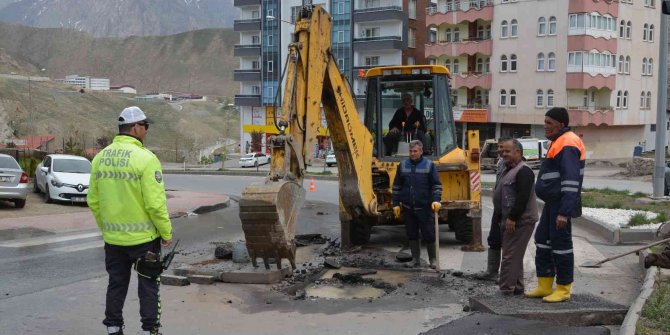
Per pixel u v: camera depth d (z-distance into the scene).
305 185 31.44
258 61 75.44
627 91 55.72
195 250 12.27
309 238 13.44
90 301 8.25
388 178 11.95
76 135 77.81
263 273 9.09
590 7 50.88
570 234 7.47
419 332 6.92
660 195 20.34
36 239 13.30
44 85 124.56
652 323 6.49
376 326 7.15
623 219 15.46
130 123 6.09
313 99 9.32
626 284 9.00
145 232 6.00
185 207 19.67
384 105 12.34
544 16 53.16
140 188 5.95
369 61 67.12
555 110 7.47
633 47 55.78
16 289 8.88
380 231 14.57
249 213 8.27
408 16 66.88
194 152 93.38
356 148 10.44
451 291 8.73
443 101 12.23
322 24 9.55
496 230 8.96
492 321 7.00
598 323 7.11
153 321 6.08
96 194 6.11
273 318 7.48
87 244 12.72
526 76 54.66
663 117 20.23
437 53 60.72
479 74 57.94
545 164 7.57
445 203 11.84
